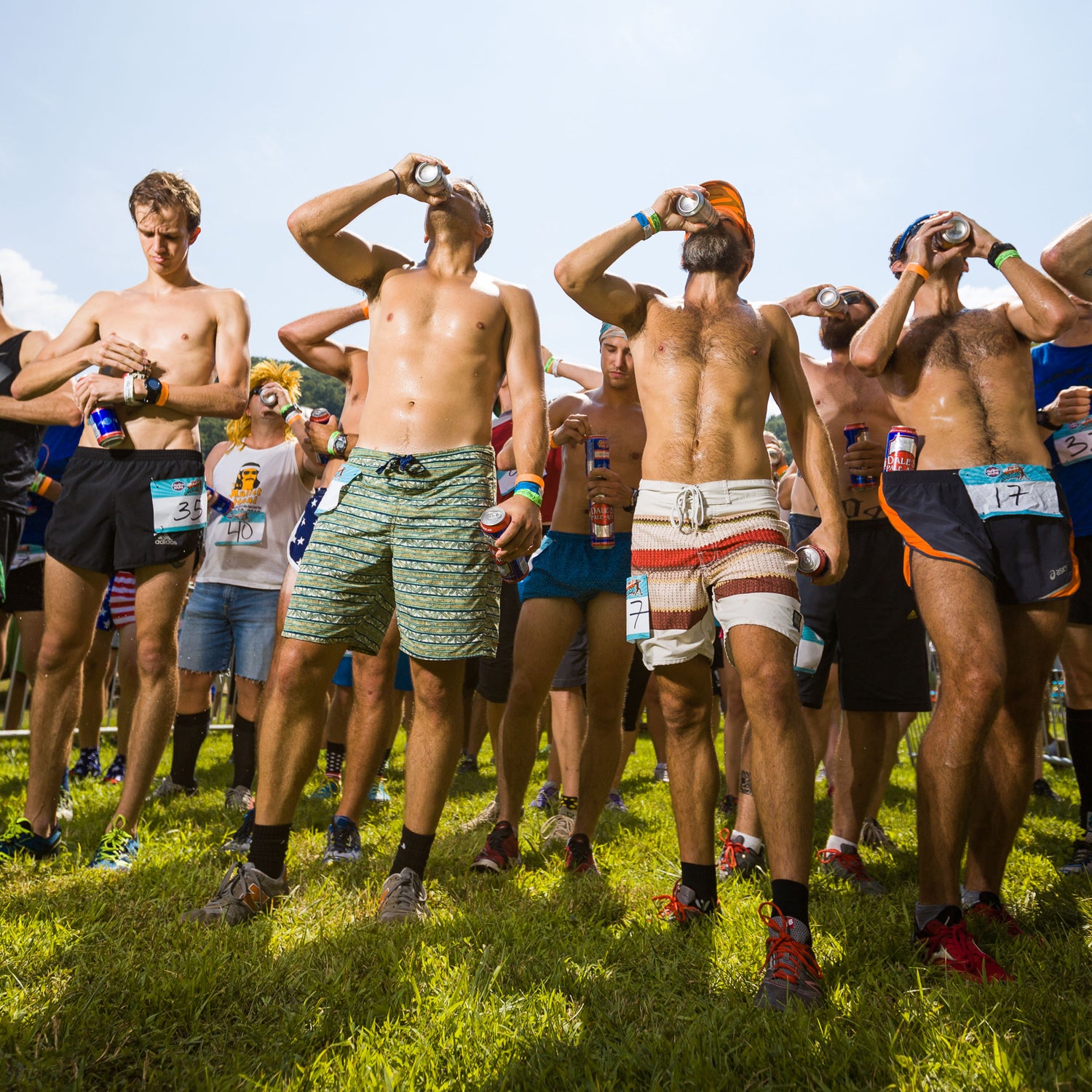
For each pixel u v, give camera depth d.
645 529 2.81
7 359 4.16
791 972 2.12
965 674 2.64
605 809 5.11
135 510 3.48
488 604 2.93
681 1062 1.71
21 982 1.99
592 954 2.35
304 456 5.28
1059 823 4.74
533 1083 1.66
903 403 3.19
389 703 3.68
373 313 3.14
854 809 3.72
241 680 4.95
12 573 5.37
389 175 3.00
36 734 3.42
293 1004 1.95
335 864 3.39
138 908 2.63
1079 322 4.34
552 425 4.45
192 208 3.78
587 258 2.80
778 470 6.03
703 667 2.82
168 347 3.71
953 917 2.46
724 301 2.91
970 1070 1.67
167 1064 1.69
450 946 2.33
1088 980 2.19
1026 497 2.90
